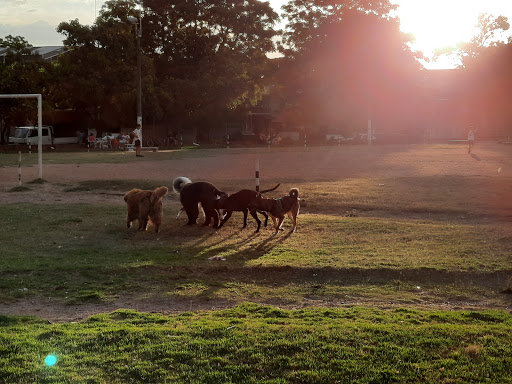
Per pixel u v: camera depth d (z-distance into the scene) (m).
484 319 6.91
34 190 19.41
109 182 20.52
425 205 16.06
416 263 9.66
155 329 6.25
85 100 49.94
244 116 63.88
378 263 9.70
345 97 62.47
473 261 9.82
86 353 5.55
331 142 58.47
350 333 6.07
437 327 6.33
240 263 9.91
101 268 9.48
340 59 60.22
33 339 5.92
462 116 69.50
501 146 45.84
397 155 34.84
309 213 15.58
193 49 57.56
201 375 5.06
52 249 11.05
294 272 9.40
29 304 7.83
